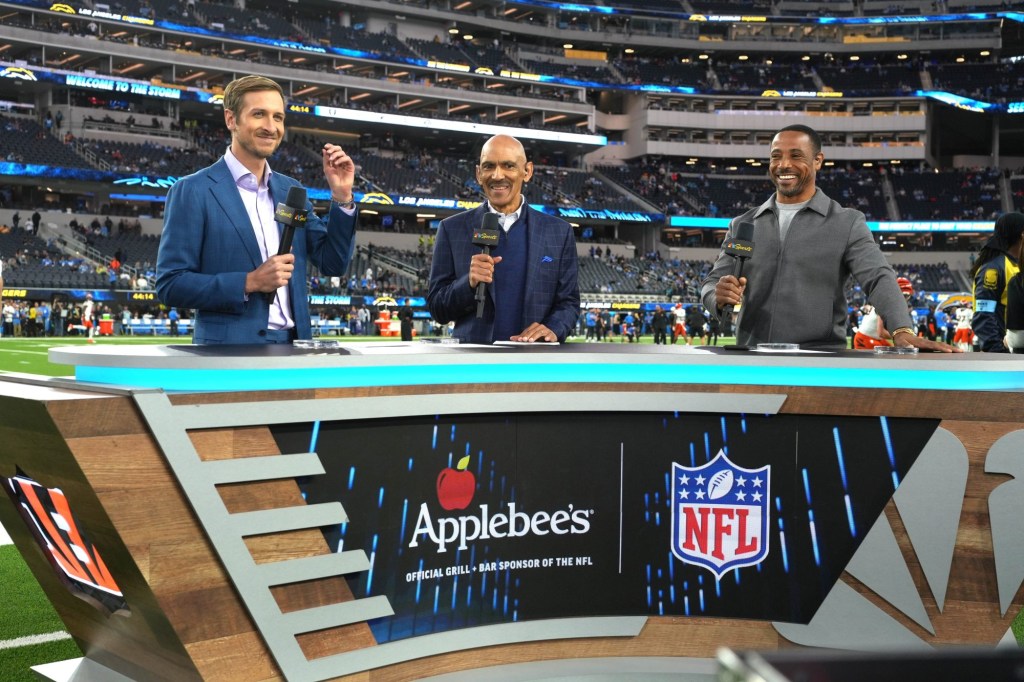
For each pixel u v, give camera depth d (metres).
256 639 2.29
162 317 30.61
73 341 23.50
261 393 2.29
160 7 39.38
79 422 1.99
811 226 3.67
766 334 3.73
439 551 2.62
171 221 3.06
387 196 40.31
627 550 2.86
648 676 2.71
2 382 2.33
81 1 36.66
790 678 0.72
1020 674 0.75
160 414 2.10
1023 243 4.35
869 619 2.82
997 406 2.79
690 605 2.87
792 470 2.87
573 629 2.78
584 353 2.72
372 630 2.50
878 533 2.81
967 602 2.79
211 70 38.44
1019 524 2.77
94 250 32.62
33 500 2.40
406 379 2.52
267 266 2.83
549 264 3.85
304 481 2.39
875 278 3.46
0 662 3.03
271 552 2.31
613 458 2.85
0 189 35.28
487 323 3.83
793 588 2.86
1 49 36.19
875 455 2.83
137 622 2.31
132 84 35.41
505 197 3.80
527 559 2.76
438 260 3.96
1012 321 4.48
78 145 34.91
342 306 33.88
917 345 3.12
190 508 2.18
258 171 3.25
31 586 4.01
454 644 2.62
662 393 2.82
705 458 2.88
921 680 0.75
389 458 2.54
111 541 2.13
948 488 2.79
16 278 28.33
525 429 2.77
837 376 2.81
